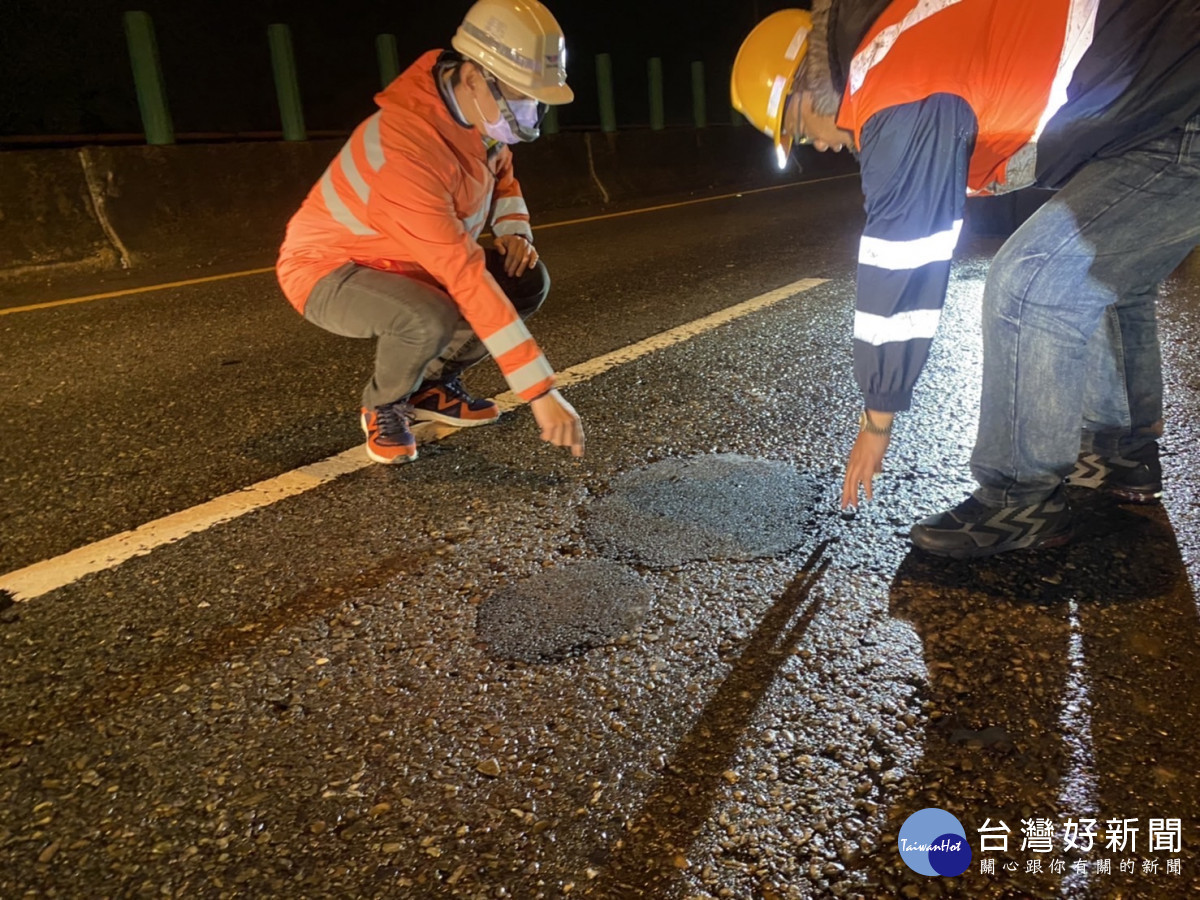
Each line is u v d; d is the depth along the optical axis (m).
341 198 2.61
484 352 3.19
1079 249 1.89
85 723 1.80
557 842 1.46
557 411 2.34
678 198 10.90
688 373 3.77
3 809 1.59
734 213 9.02
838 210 8.73
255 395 3.79
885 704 1.72
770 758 1.61
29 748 1.74
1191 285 4.48
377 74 13.53
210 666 1.95
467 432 3.23
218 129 11.79
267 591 2.24
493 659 1.92
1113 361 2.27
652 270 6.15
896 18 1.69
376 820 1.52
